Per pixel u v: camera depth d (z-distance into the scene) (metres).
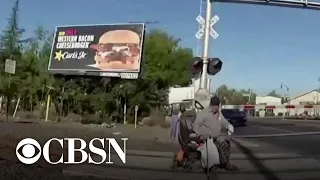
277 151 15.85
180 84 48.84
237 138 22.56
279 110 93.94
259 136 24.22
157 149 14.77
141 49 38.59
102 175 9.73
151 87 39.28
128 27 38.91
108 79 39.16
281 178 10.26
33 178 8.31
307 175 10.74
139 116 37.66
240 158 13.59
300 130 31.62
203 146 9.68
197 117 9.80
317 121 55.31
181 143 11.05
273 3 13.80
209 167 9.62
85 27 40.78
